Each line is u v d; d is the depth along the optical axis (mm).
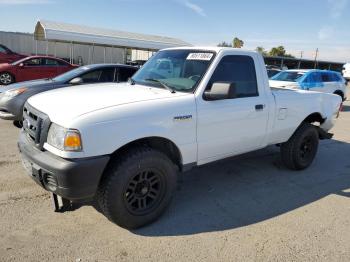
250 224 3758
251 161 5969
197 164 4016
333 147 7496
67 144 3010
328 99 5809
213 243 3342
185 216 3867
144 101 3490
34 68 14344
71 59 26500
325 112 5734
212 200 4332
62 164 2994
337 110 6059
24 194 4156
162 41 29750
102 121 3117
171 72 4293
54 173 3027
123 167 3285
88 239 3293
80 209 3855
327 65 61469
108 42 25469
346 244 3447
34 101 3758
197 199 4344
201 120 3824
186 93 3854
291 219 3920
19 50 30703
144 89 4027
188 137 3760
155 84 4184
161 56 4672
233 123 4188
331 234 3627
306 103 5297
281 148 5469
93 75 8516
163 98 3637
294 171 5598
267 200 4418
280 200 4438
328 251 3309
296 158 5418
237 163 5828
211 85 3947
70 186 3027
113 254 3082
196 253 3164
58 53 32000
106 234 3396
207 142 3965
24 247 3105
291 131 5191
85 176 3053
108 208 3328
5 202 3932
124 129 3229
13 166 5066
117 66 8867
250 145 4586
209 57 4078
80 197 3129
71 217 3678
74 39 23828
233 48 4289
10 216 3627
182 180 4984
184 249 3219
